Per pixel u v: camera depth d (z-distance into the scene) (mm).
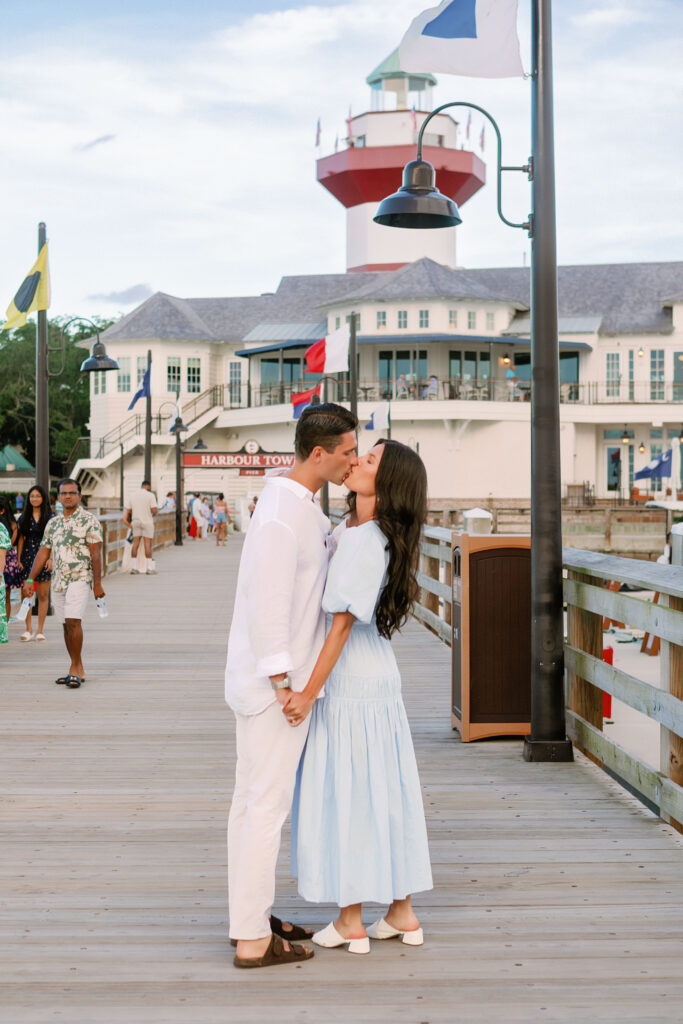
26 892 4359
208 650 11609
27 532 12125
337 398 51656
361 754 3713
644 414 51281
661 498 49344
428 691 9031
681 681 5090
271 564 3506
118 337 57000
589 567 6285
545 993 3469
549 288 6535
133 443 54969
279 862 4816
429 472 50281
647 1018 3299
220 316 60406
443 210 8062
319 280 62125
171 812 5523
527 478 50656
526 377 54125
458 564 7289
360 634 3734
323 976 3600
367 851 3703
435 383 50156
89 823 5324
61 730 7527
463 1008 3365
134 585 19859
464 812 5500
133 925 4023
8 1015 3314
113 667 10414
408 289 51812
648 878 4527
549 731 6582
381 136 61656
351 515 3797
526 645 7074
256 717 3621
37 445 15336
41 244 15312
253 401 57000
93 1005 3385
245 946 3654
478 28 6621
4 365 74812
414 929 3850
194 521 41000
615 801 5711
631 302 54625
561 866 4680
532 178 6641
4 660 10875
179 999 3432
